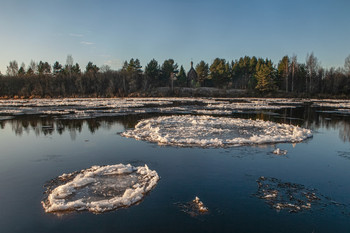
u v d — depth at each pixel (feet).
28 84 230.89
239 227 23.26
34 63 307.37
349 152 46.68
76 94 230.07
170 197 28.76
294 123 81.15
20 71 322.34
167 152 45.70
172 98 204.44
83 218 24.70
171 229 22.90
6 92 224.94
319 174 36.01
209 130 64.95
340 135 61.77
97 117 90.63
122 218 24.63
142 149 47.85
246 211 25.91
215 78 285.64
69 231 22.76
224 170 37.01
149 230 22.77
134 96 224.12
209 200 28.12
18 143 53.67
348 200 28.50
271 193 29.89
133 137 57.93
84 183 31.96
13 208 26.71
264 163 40.11
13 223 24.00
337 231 22.82
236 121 80.07
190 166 38.60
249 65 317.63
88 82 242.78
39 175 35.73
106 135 60.44
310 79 237.66
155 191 30.22
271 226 23.47
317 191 30.68
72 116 92.89
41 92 221.46
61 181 33.45
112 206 26.63
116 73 262.67
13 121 81.87
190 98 205.67
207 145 50.06
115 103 151.74
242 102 166.20
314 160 42.06
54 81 240.12
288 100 187.73
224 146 49.37
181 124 74.64
